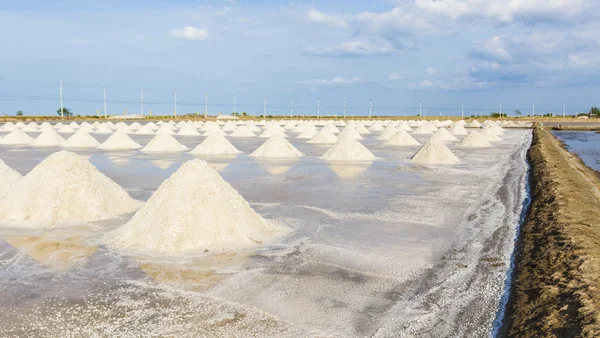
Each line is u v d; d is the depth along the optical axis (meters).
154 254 6.05
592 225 7.07
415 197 10.00
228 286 5.01
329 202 9.38
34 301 4.63
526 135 36.56
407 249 6.31
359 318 4.28
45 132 24.69
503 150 22.84
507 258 5.98
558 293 4.48
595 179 14.27
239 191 10.62
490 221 7.94
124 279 5.22
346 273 5.41
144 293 4.83
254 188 11.02
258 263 5.72
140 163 16.03
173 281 5.16
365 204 9.20
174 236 6.30
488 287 5.02
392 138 26.47
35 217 7.72
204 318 4.27
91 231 7.14
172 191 6.82
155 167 14.94
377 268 5.57
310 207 8.88
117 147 22.41
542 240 6.39
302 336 3.93
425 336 3.96
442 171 14.39
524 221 7.95
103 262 5.77
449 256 6.05
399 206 9.04
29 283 5.11
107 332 3.99
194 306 4.52
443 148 17.25
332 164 16.09
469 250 6.31
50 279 5.22
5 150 20.84
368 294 4.82
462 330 4.06
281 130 34.94
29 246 6.43
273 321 4.21
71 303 4.59
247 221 6.92
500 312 4.42
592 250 5.67
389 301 4.65
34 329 4.05
